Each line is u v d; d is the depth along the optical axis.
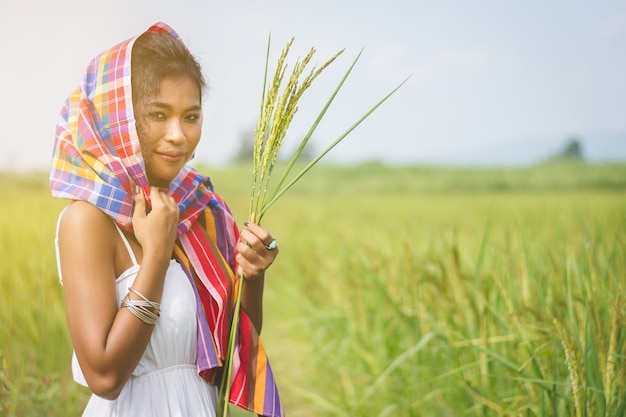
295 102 2.22
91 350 1.99
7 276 5.86
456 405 4.46
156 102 2.15
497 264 4.53
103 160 2.12
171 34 2.30
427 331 4.82
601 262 4.25
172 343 2.18
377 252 5.55
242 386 2.32
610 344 3.19
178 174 2.31
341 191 34.75
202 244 2.35
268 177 2.31
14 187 11.62
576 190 27.03
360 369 5.31
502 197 20.44
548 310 3.72
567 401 3.43
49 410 4.50
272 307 8.40
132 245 2.17
